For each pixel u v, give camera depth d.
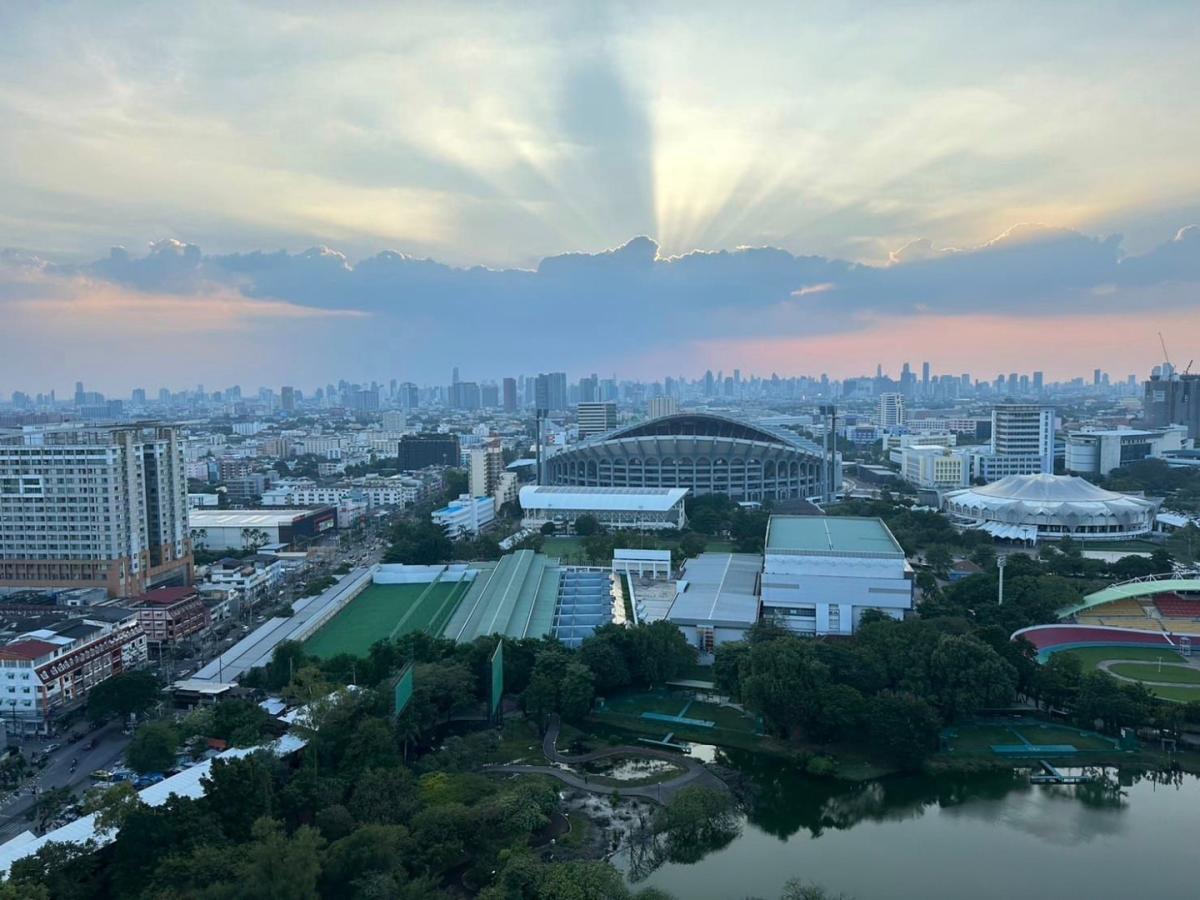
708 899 135.62
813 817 163.88
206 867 118.31
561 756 181.38
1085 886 138.62
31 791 160.50
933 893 137.12
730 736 193.12
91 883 122.12
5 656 193.38
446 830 134.50
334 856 122.88
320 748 163.50
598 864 125.62
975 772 177.00
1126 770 178.25
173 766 167.75
